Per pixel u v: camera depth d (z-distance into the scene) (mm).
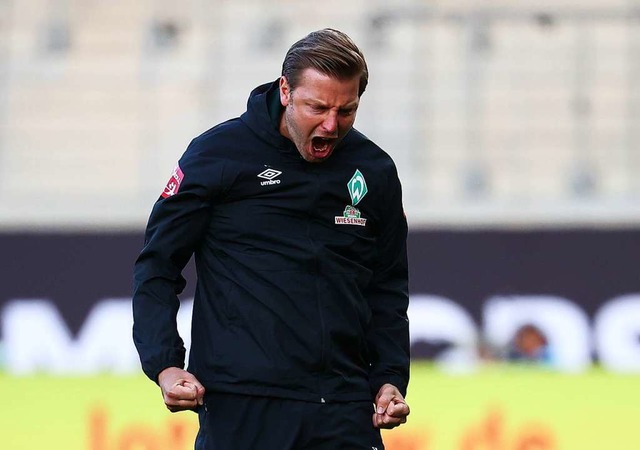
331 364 9234
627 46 35531
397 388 9773
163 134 35469
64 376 22938
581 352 23078
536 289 23453
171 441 21438
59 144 35312
